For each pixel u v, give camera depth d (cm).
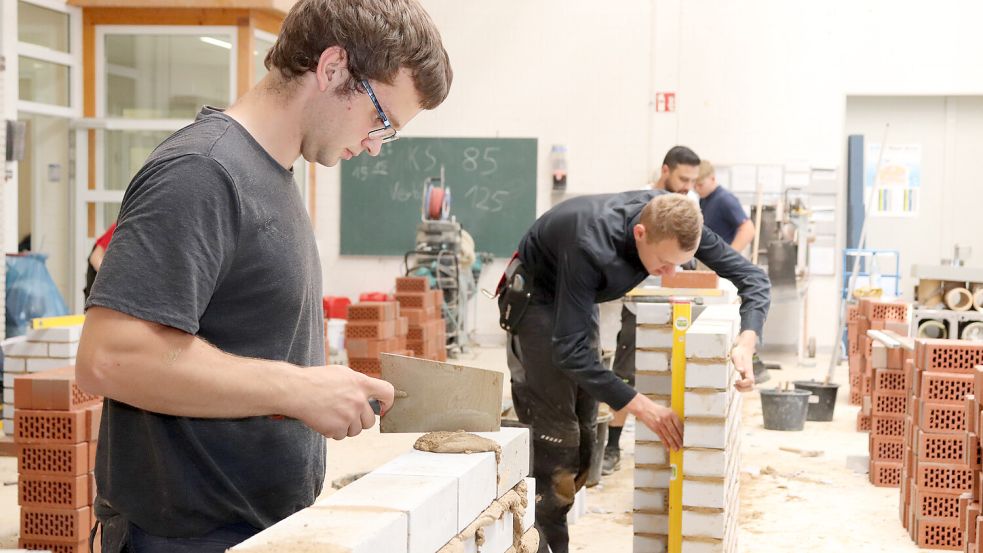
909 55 972
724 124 1003
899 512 425
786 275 928
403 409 157
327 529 115
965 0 960
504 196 1046
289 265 136
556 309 300
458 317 961
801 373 865
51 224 878
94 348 117
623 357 487
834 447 561
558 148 1027
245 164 129
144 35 899
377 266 1069
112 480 138
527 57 1036
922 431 379
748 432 604
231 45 896
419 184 1055
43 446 352
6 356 517
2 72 634
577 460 328
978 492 300
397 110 137
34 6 829
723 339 284
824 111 987
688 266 571
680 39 1009
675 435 293
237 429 136
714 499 289
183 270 120
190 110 905
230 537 139
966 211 996
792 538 393
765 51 993
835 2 979
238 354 135
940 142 996
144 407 121
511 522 167
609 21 1021
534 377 322
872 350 479
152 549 139
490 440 159
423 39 134
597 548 378
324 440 158
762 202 994
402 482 136
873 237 1007
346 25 129
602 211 299
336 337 834
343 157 142
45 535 354
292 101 134
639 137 1023
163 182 122
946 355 380
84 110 895
